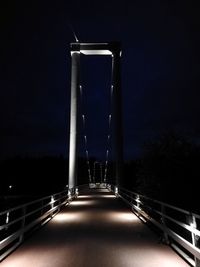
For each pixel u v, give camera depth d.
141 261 7.35
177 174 19.23
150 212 13.56
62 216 15.70
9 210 8.33
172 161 19.80
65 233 10.95
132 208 17.41
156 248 8.66
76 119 32.72
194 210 15.43
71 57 35.84
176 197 18.23
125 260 7.43
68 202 22.80
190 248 6.91
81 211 17.91
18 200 49.16
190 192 18.22
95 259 7.51
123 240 9.73
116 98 34.47
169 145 20.50
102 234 10.73
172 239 9.29
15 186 78.38
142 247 8.79
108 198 29.17
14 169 88.19
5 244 7.55
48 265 7.06
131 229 11.71
